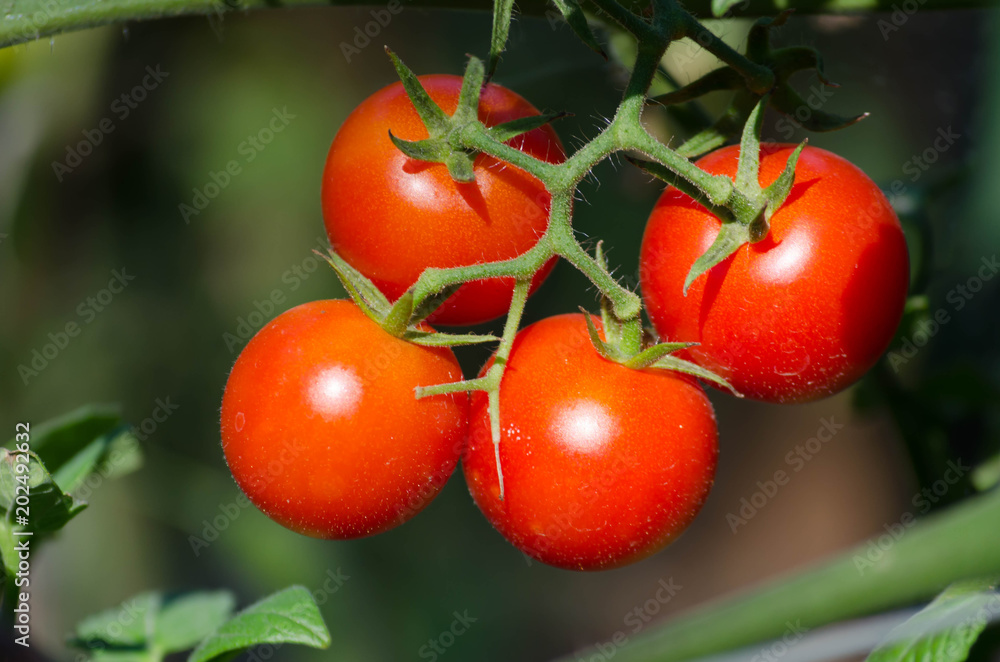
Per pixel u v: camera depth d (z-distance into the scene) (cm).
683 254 33
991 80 33
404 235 33
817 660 31
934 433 37
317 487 33
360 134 33
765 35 33
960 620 32
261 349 33
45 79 46
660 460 33
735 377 33
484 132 33
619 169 40
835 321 33
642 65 33
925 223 37
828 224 33
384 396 33
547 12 35
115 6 34
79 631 36
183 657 42
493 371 33
